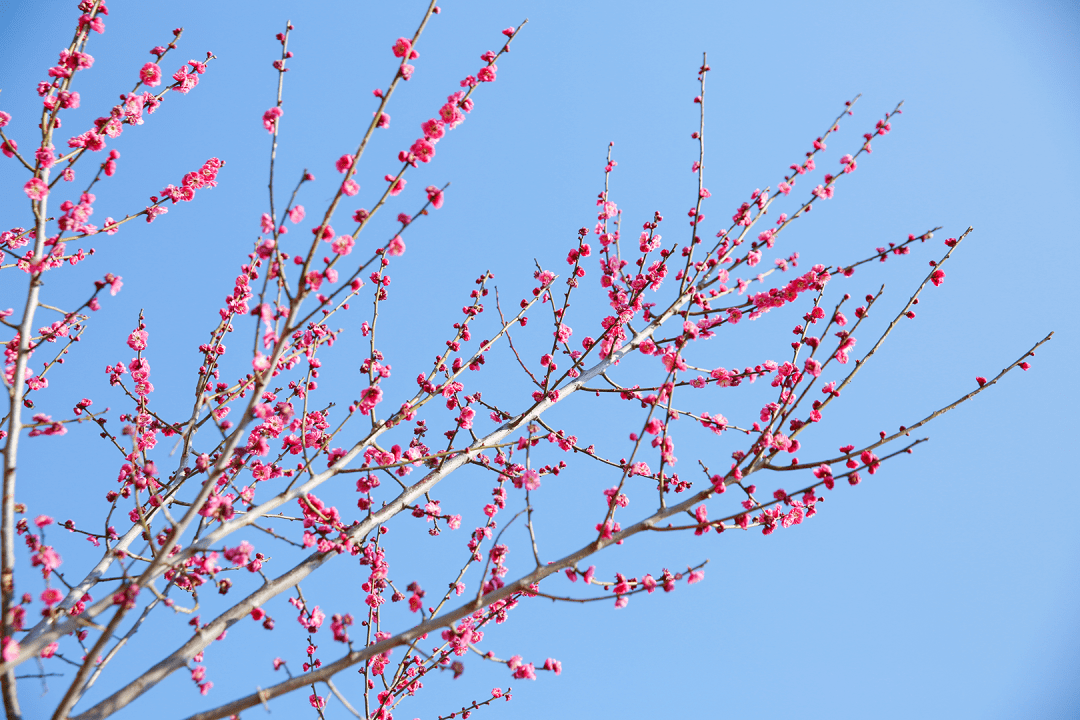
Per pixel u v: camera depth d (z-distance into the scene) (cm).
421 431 604
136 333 589
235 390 561
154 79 496
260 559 548
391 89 403
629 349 629
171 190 535
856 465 463
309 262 381
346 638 407
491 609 583
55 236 482
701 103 617
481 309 626
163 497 523
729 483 457
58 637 385
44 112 463
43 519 430
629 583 450
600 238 670
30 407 544
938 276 520
